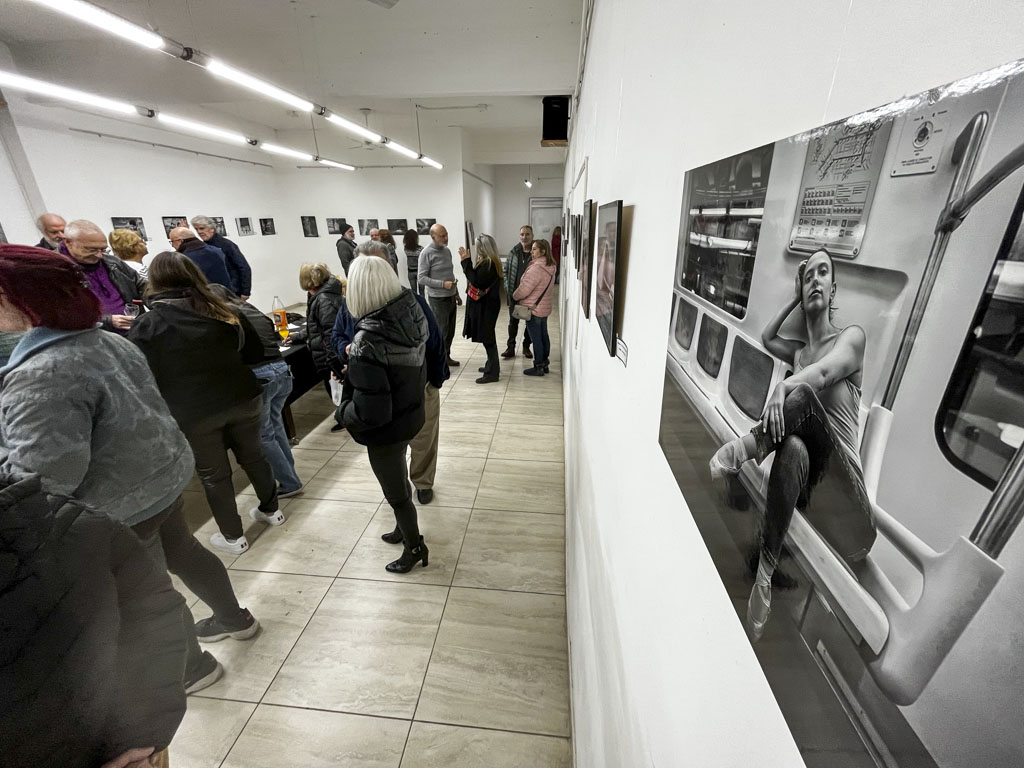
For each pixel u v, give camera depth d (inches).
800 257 9.5
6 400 38.4
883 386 7.2
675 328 19.2
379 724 56.9
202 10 144.8
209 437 74.5
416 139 304.5
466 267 171.9
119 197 206.2
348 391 68.7
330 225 331.3
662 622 20.2
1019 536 4.7
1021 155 4.4
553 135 204.2
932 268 6.0
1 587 22.6
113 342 45.8
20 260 37.5
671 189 20.9
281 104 240.2
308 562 82.1
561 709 58.6
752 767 11.9
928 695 6.4
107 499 44.5
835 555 8.5
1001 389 4.8
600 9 57.7
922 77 6.5
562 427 133.6
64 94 122.2
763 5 12.0
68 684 24.3
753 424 11.8
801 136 9.4
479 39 161.8
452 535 89.1
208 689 60.6
